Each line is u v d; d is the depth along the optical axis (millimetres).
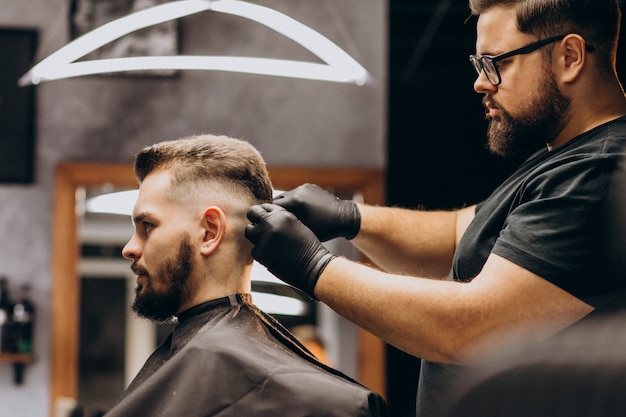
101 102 4305
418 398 1381
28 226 4230
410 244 1602
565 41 1206
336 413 1073
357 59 4355
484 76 1286
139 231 1338
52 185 4258
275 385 1105
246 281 1339
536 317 1078
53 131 4277
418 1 4762
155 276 1310
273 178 4309
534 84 1229
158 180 1332
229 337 1186
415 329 1112
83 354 8430
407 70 5547
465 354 1094
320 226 1518
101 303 8508
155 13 3174
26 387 4172
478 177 4352
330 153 4352
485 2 1274
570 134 1260
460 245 1377
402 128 4441
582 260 1072
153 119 4305
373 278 1154
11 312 4152
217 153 1340
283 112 4344
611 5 1219
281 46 4277
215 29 4250
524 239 1104
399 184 4367
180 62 3271
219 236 1304
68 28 4203
